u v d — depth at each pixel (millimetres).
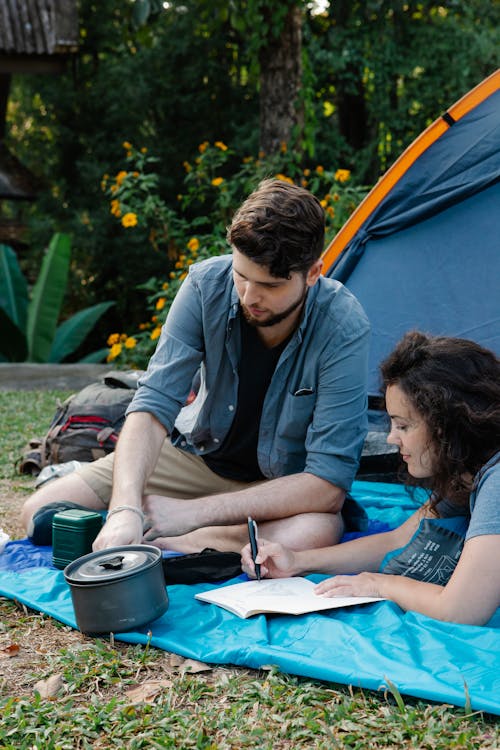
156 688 2027
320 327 2811
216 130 15602
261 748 1738
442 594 2240
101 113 16219
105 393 4395
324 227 2504
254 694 1976
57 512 3074
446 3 12461
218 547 2975
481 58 11938
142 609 2270
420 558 2518
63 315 17172
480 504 2193
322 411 2844
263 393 2957
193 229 15219
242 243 2398
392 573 2555
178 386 2820
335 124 14227
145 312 16922
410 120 12445
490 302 3908
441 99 12281
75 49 13523
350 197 6840
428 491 2826
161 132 15766
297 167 7945
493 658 2033
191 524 2693
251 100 15727
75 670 2111
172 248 7500
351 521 3244
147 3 8125
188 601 2523
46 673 2111
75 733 1837
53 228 15984
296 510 2836
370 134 13719
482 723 1819
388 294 4180
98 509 3264
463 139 4008
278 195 2424
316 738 1794
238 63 15383
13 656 2236
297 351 2844
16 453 5211
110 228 15617
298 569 2629
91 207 15984
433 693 1889
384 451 4328
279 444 2986
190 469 3219
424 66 12250
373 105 12422
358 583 2461
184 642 2225
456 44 12016
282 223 2381
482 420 2240
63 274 12047
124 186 7312
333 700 1947
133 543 2459
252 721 1867
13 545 3129
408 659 2062
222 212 7434
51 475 3816
